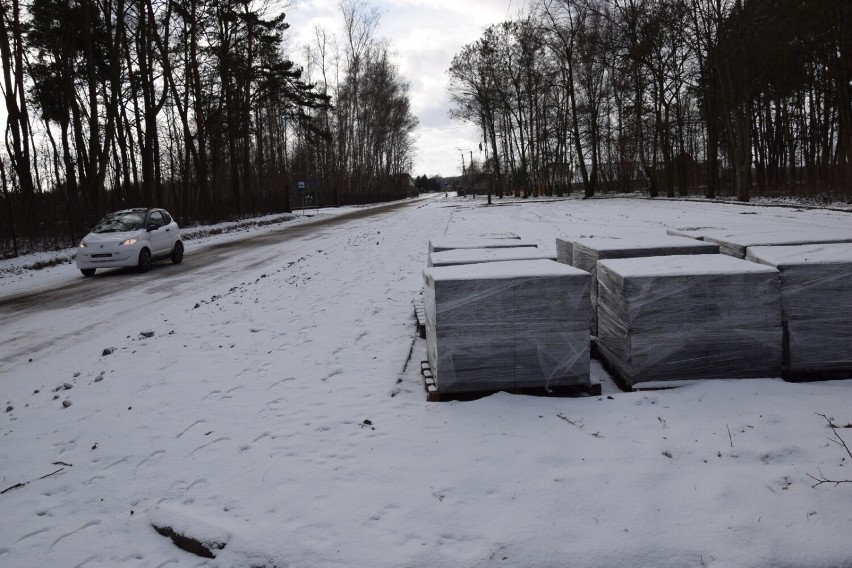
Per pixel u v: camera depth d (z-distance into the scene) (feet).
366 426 15.10
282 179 201.87
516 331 16.21
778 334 16.07
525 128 213.66
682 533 9.83
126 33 103.76
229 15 117.70
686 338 16.02
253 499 11.95
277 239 83.20
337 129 209.77
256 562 10.08
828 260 16.26
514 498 11.14
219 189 129.70
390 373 19.48
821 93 137.80
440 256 21.94
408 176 378.73
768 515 10.10
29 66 92.79
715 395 15.06
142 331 29.27
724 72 119.75
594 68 177.47
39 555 11.07
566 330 16.20
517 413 14.98
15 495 13.41
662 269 16.63
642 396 15.44
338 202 203.31
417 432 14.37
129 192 102.83
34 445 16.14
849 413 13.76
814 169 148.05
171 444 15.25
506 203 164.04
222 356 23.22
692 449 12.51
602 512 10.52
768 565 9.07
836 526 9.69
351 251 57.93
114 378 21.47
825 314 16.14
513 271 16.88
